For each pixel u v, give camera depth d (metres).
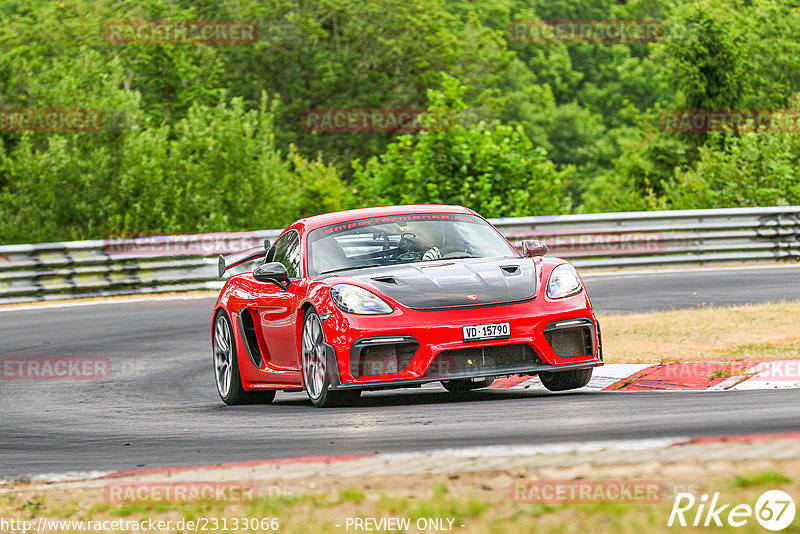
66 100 93.50
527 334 22.31
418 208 27.81
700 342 31.48
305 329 24.34
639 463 14.20
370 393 27.88
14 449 21.83
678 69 143.38
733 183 94.31
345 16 157.38
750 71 156.25
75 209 90.31
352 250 25.81
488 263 24.62
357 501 13.71
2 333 45.06
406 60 157.12
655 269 59.62
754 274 54.22
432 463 15.52
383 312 22.36
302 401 27.89
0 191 94.94
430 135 76.38
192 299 54.94
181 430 22.62
